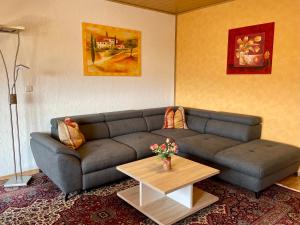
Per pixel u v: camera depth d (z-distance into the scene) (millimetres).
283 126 3443
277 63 3420
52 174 2721
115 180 3037
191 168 2525
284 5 3271
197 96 4605
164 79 4809
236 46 3873
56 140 2988
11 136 3205
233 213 2414
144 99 4551
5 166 3217
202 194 2619
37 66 3299
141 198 2393
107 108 4074
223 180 3059
